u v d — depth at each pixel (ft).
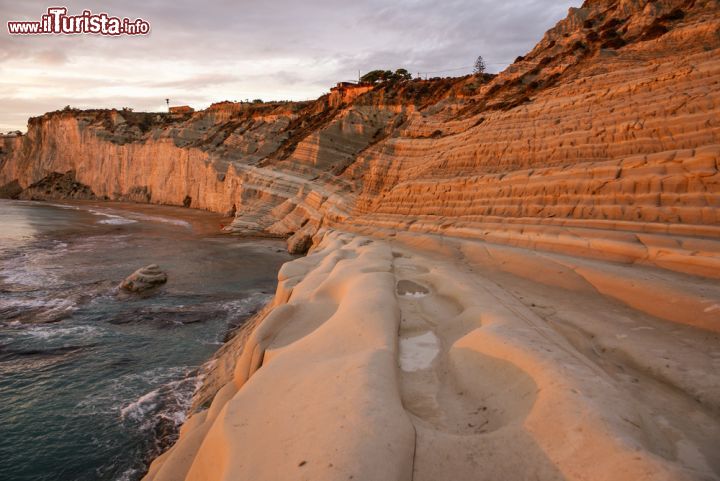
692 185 38.81
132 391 41.78
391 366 17.53
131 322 60.54
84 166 301.43
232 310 66.08
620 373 18.65
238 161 215.92
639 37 76.18
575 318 25.25
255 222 156.25
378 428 12.60
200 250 118.62
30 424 36.68
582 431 11.76
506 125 70.90
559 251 42.52
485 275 39.01
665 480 9.41
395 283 33.94
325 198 138.21
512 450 12.31
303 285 37.27
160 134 275.59
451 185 71.56
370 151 144.05
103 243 129.29
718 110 42.52
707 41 57.82
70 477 30.96
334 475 10.80
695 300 24.48
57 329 57.72
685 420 14.42
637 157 44.57
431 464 12.28
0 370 46.06
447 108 124.77
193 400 39.58
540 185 53.93
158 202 262.06
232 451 13.85
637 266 34.09
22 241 130.11
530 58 118.32
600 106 56.80
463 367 18.17
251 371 25.99
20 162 335.67
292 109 246.27
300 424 13.96
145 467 31.68
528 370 15.62
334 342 21.21
